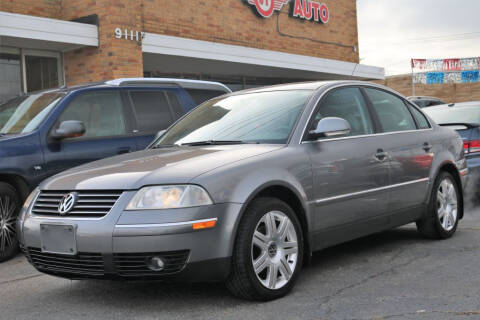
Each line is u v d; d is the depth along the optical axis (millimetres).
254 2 16438
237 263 3822
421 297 3945
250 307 3871
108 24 12117
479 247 5539
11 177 6109
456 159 6227
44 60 12680
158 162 4164
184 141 5012
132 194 3762
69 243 3826
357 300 3936
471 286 4180
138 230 3621
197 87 7988
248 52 15023
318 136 4559
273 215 4070
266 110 4938
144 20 13523
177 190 3713
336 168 4633
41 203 4207
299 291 4227
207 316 3717
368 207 4938
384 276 4574
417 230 6508
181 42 13406
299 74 18422
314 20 18656
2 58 11953
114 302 4168
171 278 3689
